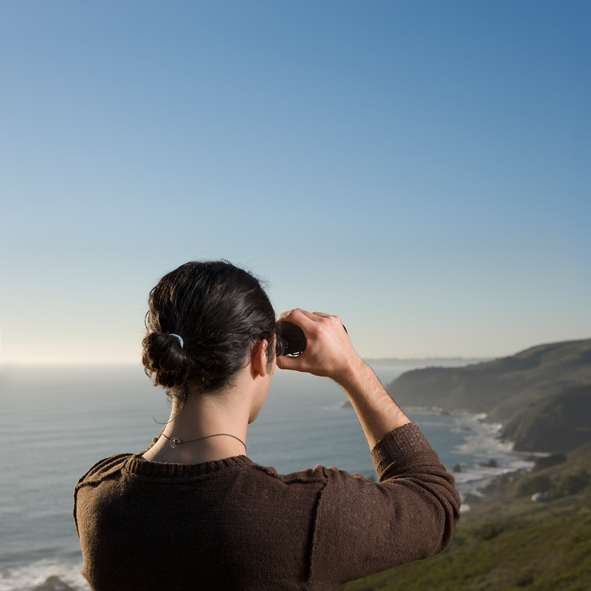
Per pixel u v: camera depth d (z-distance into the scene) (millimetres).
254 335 1055
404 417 1215
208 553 911
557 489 91875
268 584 908
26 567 66062
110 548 981
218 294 1035
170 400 1132
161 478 993
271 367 1138
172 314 1036
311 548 912
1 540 78938
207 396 1057
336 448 163875
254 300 1083
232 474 984
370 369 1240
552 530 46750
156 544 938
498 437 178625
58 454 154125
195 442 1044
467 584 38156
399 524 980
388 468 1150
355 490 996
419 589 39125
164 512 959
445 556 48688
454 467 128375
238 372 1059
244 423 1100
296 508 942
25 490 113250
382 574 46594
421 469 1125
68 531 83875
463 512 90062
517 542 46438
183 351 985
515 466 131125
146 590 941
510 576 36469
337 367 1167
